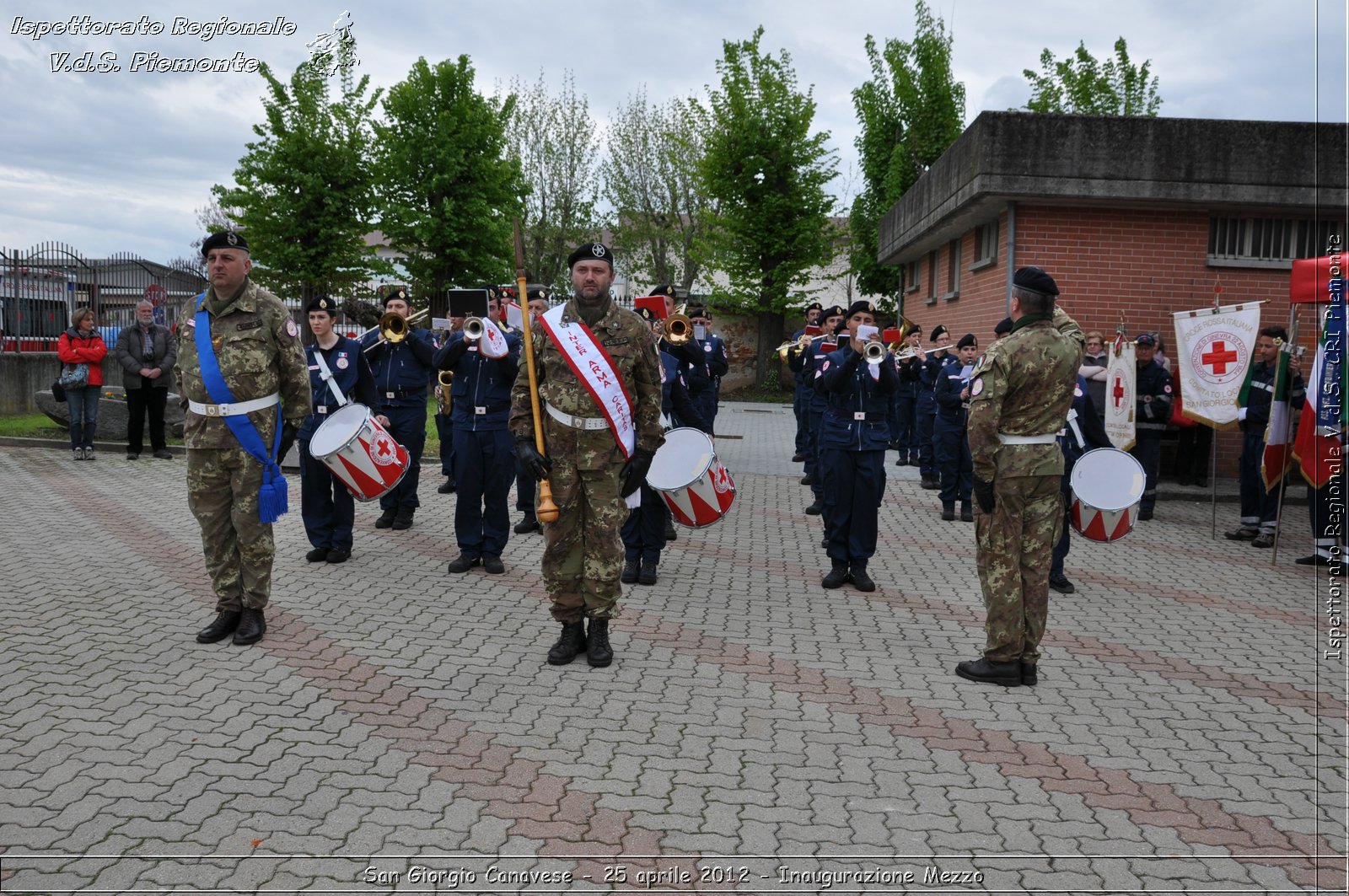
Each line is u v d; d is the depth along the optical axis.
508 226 25.80
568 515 5.36
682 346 8.60
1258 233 12.66
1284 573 8.30
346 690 4.93
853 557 7.41
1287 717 4.98
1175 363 12.66
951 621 6.60
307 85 21.12
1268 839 3.74
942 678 5.45
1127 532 6.89
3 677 4.96
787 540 9.27
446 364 7.38
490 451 7.40
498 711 4.74
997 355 5.14
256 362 5.46
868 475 7.25
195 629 5.86
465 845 3.50
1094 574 8.16
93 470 12.27
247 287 5.55
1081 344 5.35
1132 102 26.98
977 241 14.61
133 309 19.56
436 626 6.09
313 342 7.79
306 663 5.31
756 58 27.55
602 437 5.29
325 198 21.34
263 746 4.25
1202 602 7.29
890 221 19.22
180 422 14.91
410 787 3.92
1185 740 4.67
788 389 28.58
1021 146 12.11
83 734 4.29
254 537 5.54
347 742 4.32
